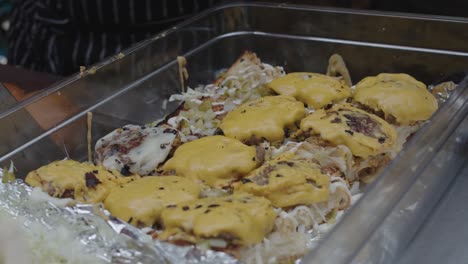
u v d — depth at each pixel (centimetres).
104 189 94
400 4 132
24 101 105
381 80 115
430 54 120
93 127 112
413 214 93
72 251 86
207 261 81
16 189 92
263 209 86
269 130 104
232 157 96
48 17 146
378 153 100
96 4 139
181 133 109
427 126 97
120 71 116
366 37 124
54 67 147
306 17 127
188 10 141
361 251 84
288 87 115
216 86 125
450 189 100
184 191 92
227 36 131
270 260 87
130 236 84
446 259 90
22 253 87
